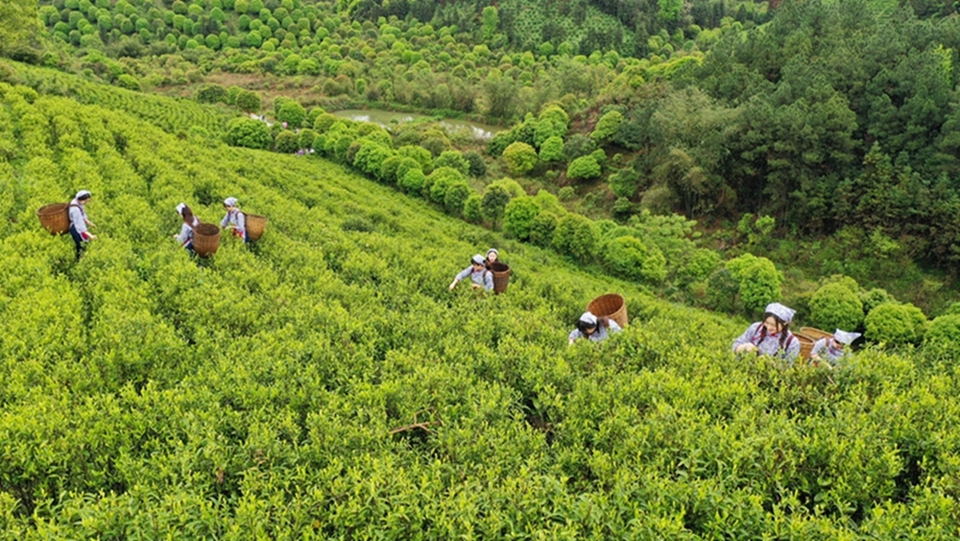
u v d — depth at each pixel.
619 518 4.89
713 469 5.61
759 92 45.41
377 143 50.53
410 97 84.62
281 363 7.99
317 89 87.75
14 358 7.91
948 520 4.75
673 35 110.94
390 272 14.90
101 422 6.34
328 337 9.24
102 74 77.25
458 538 4.82
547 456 6.22
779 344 8.46
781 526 4.75
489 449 6.20
